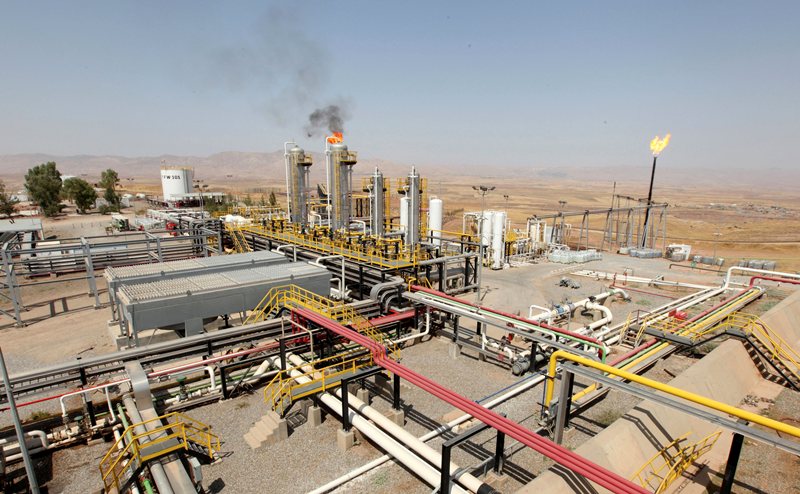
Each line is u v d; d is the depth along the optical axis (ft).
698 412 38.01
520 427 39.91
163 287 75.82
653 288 135.95
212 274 86.43
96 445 52.90
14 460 49.19
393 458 50.01
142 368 55.16
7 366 76.54
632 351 74.08
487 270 161.38
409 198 111.14
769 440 34.06
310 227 140.97
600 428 56.18
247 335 66.95
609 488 33.37
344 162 130.93
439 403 61.87
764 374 75.36
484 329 77.05
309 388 56.34
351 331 60.03
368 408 53.57
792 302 103.81
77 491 45.19
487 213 162.91
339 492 44.91
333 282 110.42
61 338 88.99
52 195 355.15
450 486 41.63
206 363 59.72
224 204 354.95
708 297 117.08
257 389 65.82
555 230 213.05
